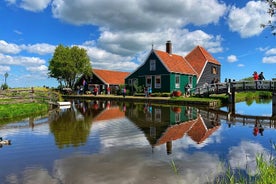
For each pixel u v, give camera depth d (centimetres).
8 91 2972
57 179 641
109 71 5931
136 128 1354
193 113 2092
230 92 3141
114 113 2078
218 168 714
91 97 4297
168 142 1027
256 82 2883
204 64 4784
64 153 866
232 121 1661
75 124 1492
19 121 1616
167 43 4591
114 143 1007
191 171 690
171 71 3966
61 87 6378
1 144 995
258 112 2262
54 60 6206
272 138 1117
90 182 622
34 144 994
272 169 579
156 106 2784
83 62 6253
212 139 1091
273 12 648
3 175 668
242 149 923
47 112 2183
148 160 786
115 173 678
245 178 636
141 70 4297
